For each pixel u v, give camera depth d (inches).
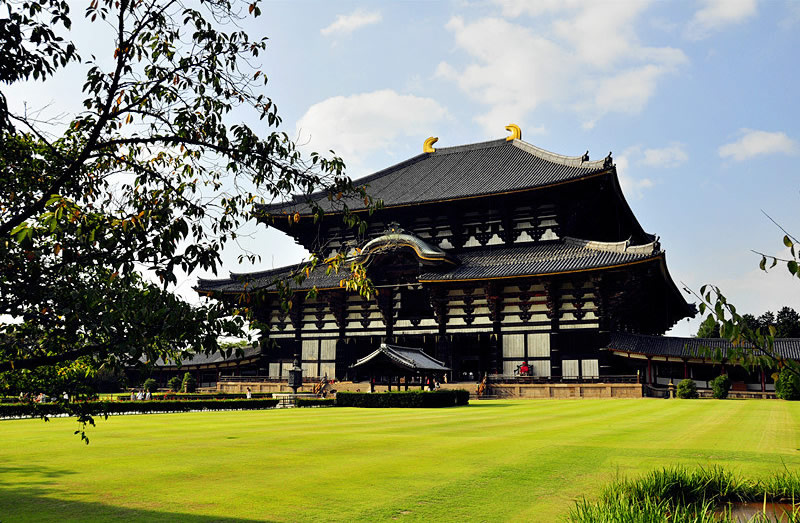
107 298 357.4
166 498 480.1
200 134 434.0
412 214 2691.9
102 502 467.8
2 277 373.4
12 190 404.5
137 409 1547.7
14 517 426.0
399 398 1636.3
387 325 2581.2
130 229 366.6
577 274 2202.3
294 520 418.3
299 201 2874.0
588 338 2233.0
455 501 468.8
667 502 392.5
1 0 354.9
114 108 412.8
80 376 426.6
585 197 2412.6
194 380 2849.4
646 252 2075.5
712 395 2016.5
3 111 354.0
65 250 365.4
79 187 417.4
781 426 1005.8
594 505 438.9
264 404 1844.2
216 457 679.1
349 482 538.0
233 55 433.7
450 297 2480.3
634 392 2010.3
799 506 413.7
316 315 2719.0
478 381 2458.2
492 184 2583.7
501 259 2444.6
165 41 427.2
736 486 464.1
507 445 770.2
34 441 828.0
